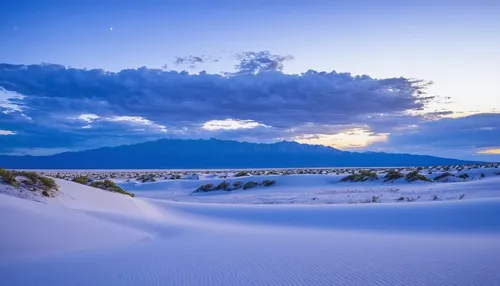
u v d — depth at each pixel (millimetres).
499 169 61438
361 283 8508
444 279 8719
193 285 8531
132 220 21688
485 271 9406
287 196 47062
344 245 13969
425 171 77000
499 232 17344
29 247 13219
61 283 8789
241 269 10031
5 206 16109
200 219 26609
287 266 10297
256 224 23516
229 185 59719
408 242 14570
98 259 11688
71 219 17609
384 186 51469
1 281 9023
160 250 13375
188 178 80688
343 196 42719
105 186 35469
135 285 8570
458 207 22938
